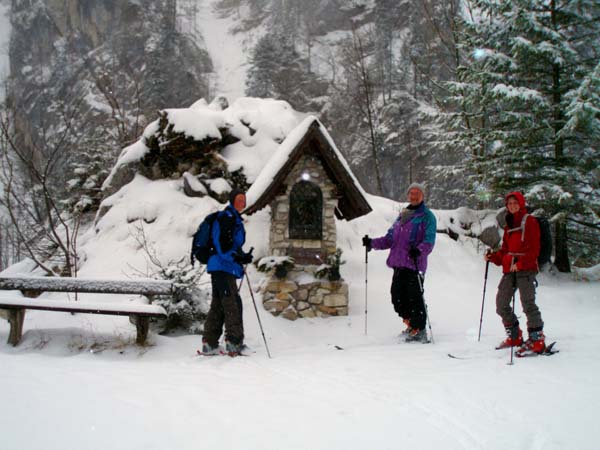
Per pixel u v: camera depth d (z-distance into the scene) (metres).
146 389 3.58
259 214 9.95
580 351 4.76
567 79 11.46
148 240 9.77
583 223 11.44
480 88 12.02
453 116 13.37
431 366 4.39
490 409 3.10
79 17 64.94
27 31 65.88
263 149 11.30
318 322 7.89
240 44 80.69
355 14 66.69
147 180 11.79
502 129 11.86
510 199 5.12
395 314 8.16
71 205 13.77
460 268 10.52
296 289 8.07
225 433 2.65
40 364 4.42
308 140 7.90
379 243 6.61
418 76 26.31
